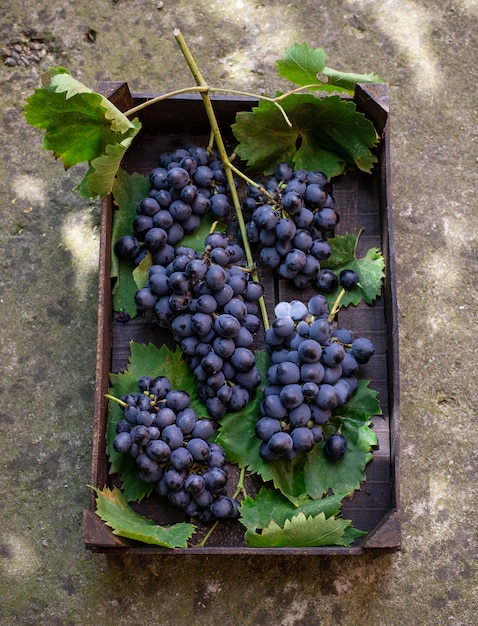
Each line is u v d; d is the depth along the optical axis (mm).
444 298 838
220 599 765
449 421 808
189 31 918
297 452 681
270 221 704
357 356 699
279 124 750
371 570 772
